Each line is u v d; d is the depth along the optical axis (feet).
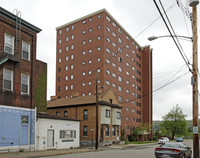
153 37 49.37
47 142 85.71
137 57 268.41
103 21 202.28
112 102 142.82
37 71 96.73
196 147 43.42
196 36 46.03
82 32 214.69
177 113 267.18
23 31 77.25
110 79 202.08
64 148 94.89
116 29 222.89
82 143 129.49
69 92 211.41
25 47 78.07
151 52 290.35
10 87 70.95
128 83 237.86
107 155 67.15
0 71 67.36
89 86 198.39
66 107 141.18
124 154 71.77
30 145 75.41
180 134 266.16
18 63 73.82
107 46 203.21
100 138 125.39
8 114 68.49
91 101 130.93
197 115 44.32
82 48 211.00
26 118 75.15
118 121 142.31
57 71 225.97
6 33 70.59
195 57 45.75
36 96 94.58
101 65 195.11
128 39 248.11
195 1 42.32
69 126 99.76
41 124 82.74
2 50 68.49
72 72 213.25
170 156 51.03
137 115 252.21
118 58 221.05
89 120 129.90
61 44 228.63
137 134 206.80
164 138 178.19
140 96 266.57
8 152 66.90
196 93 44.83
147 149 99.86
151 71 284.41
